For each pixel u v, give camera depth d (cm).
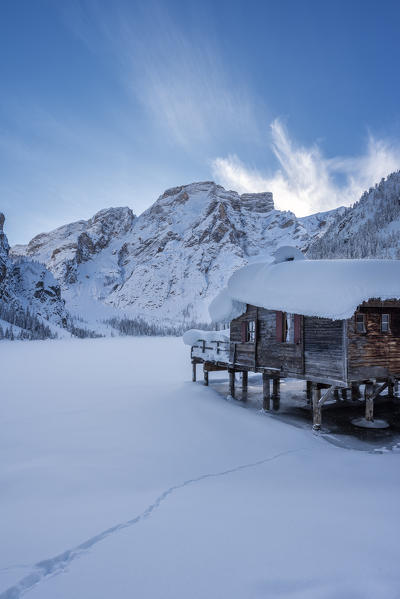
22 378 3306
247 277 2041
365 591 391
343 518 625
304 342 1678
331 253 16112
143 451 1212
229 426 1559
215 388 2600
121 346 9975
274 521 614
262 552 498
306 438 1399
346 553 489
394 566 450
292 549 505
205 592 404
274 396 2295
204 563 473
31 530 613
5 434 1441
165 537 562
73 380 3141
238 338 2208
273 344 1891
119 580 439
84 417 1728
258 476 952
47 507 737
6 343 12231
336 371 1506
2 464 1079
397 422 1698
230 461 1113
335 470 997
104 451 1212
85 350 8094
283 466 1044
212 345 2534
